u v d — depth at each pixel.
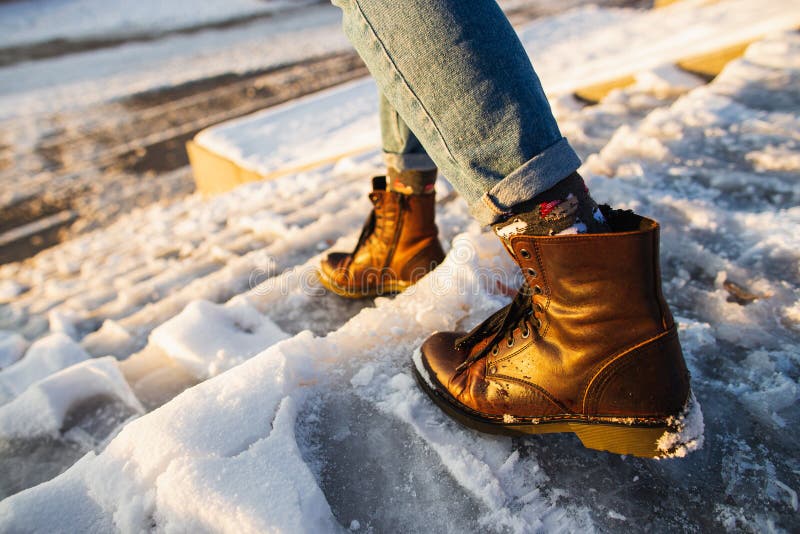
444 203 2.20
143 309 1.87
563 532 0.82
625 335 0.81
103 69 11.26
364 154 3.38
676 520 0.83
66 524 0.82
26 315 2.46
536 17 11.36
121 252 3.54
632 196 1.76
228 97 9.02
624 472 0.92
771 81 2.51
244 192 3.67
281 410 0.96
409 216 1.43
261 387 1.00
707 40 3.37
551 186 0.79
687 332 1.17
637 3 11.23
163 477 0.81
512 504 0.87
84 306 2.28
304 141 4.77
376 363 1.19
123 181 6.56
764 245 1.45
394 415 1.05
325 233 2.19
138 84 10.08
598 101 3.19
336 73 9.73
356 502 0.89
